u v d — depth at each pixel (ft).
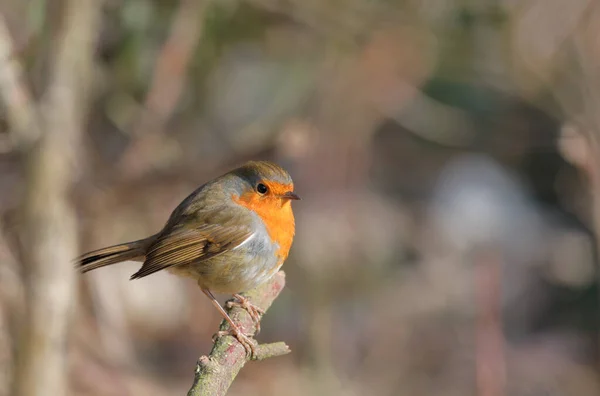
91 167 32.14
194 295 40.81
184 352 40.11
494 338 34.35
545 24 38.63
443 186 51.01
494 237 47.42
